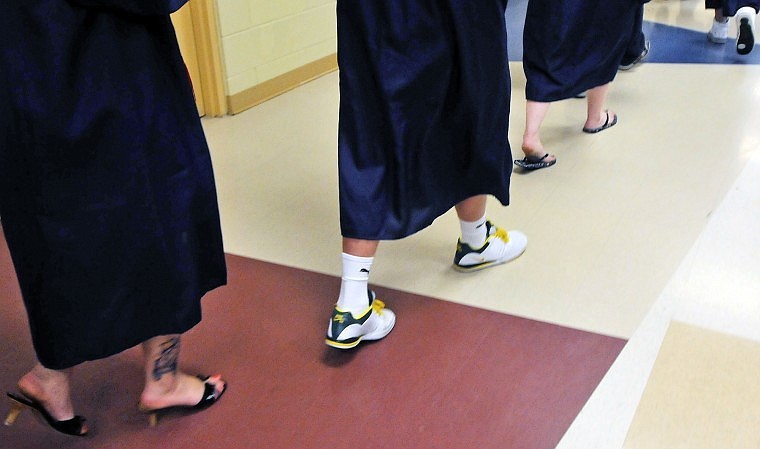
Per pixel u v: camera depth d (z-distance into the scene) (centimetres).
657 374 143
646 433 129
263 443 130
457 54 137
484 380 143
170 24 112
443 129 146
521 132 261
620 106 282
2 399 141
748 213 201
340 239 196
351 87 136
